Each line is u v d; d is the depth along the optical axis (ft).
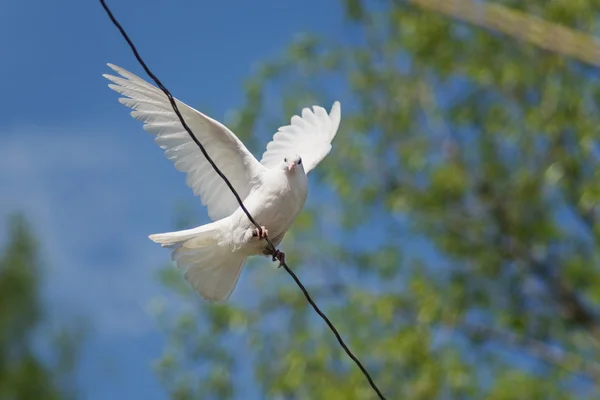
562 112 53.52
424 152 57.47
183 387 51.70
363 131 56.85
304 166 35.35
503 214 57.36
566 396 51.60
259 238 32.17
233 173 33.17
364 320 51.88
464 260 57.52
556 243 57.11
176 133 32.55
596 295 52.95
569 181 55.16
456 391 49.85
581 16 52.29
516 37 37.24
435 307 52.95
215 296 33.45
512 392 50.16
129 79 31.68
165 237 32.42
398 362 50.65
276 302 54.34
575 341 56.03
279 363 52.03
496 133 55.88
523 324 55.47
